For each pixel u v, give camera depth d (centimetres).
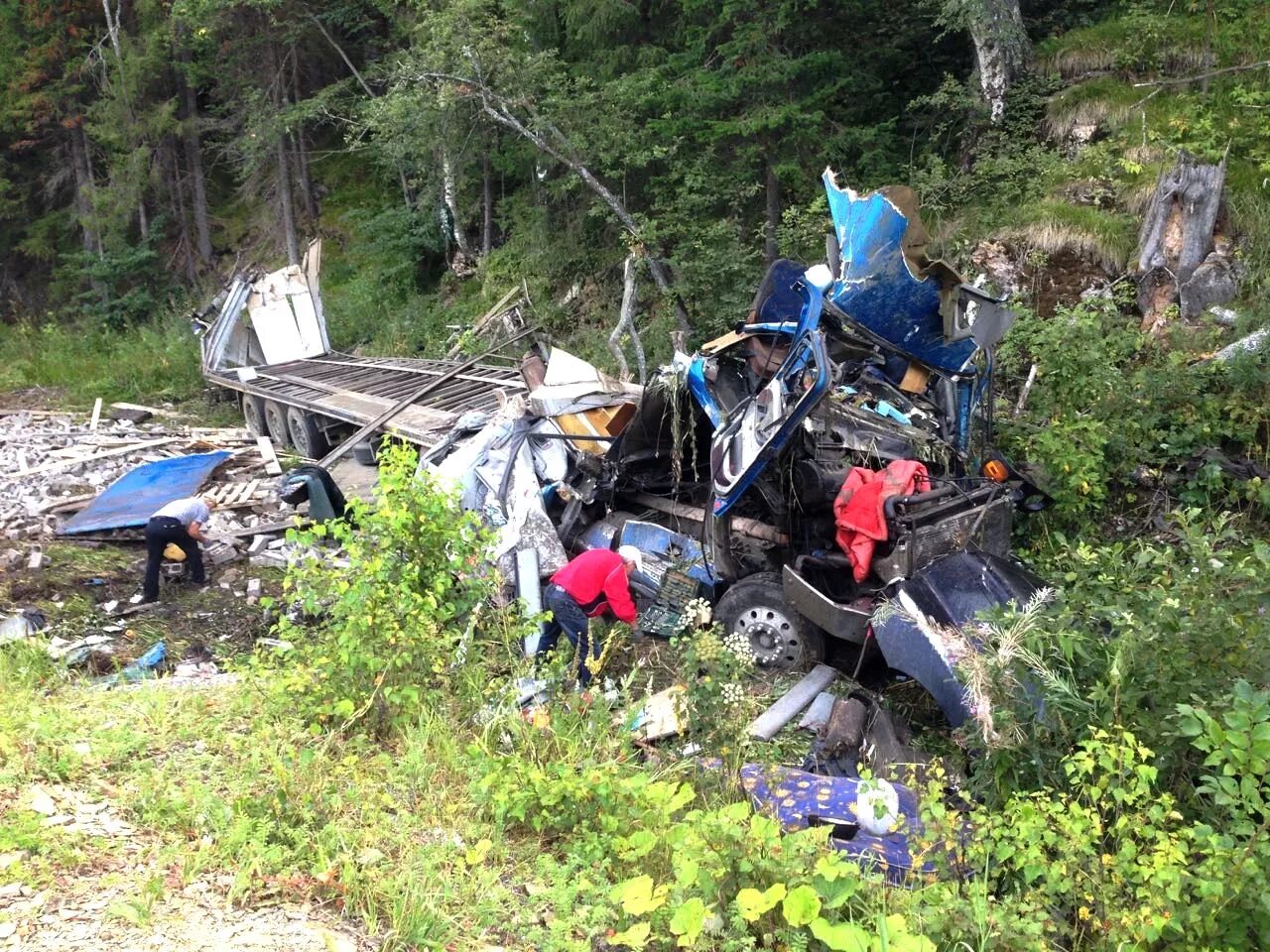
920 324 727
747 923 373
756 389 752
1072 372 845
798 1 1328
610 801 447
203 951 339
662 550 784
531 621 600
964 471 720
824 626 618
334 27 2400
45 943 334
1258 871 346
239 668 556
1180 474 821
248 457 1386
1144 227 1031
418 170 2045
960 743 497
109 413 1673
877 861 429
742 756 507
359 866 395
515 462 818
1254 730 371
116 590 902
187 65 2431
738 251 1336
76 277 2614
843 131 1384
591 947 371
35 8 2511
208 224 2636
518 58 1464
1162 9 1332
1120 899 368
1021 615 489
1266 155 1094
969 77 1379
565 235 1719
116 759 470
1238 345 863
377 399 1341
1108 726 424
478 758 485
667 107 1462
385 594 538
